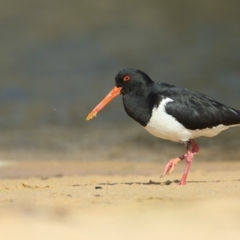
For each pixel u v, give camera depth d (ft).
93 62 103.76
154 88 41.75
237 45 110.93
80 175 51.47
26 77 97.55
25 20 120.06
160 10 125.90
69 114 80.59
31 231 24.61
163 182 42.96
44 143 68.64
